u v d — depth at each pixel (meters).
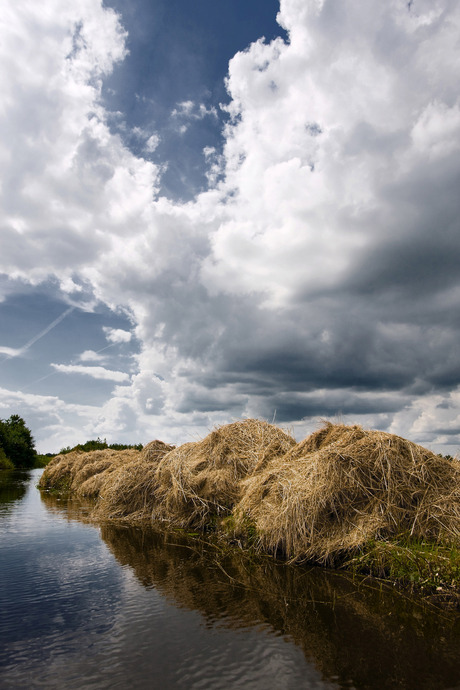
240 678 3.13
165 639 3.77
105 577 5.59
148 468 11.13
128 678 3.15
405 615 4.16
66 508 12.16
